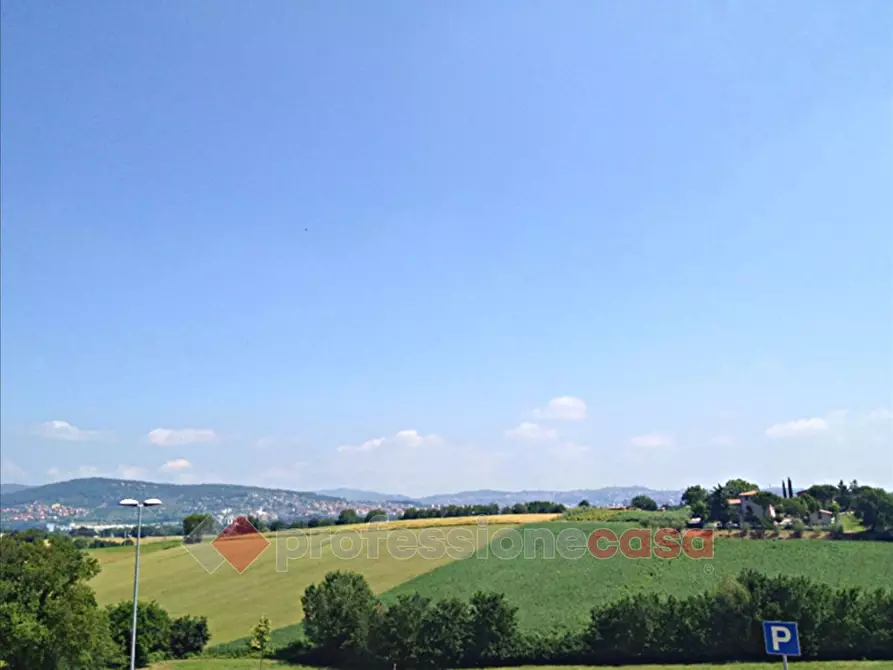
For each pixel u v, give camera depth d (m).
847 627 65.50
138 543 43.41
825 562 85.88
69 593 51.72
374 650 68.56
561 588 82.75
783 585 67.88
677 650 67.50
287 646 72.44
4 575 51.25
